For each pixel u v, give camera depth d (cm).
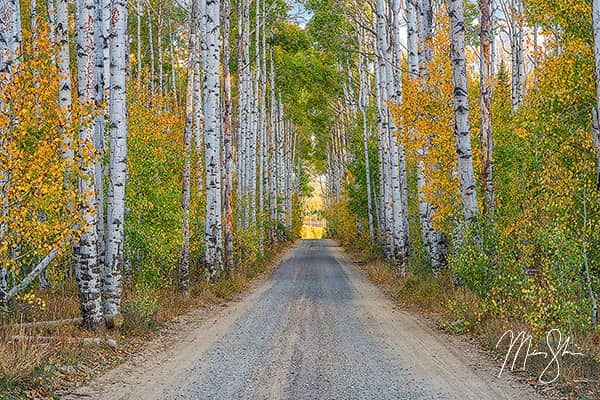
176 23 3488
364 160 3619
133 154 1538
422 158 1648
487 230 1193
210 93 1886
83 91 1011
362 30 3272
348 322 1230
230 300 1680
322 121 5562
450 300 1211
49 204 902
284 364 834
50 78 890
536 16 1342
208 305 1561
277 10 3353
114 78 1098
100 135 1255
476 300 1156
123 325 1066
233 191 3284
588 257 1055
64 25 1022
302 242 6194
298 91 4462
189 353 918
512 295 1080
